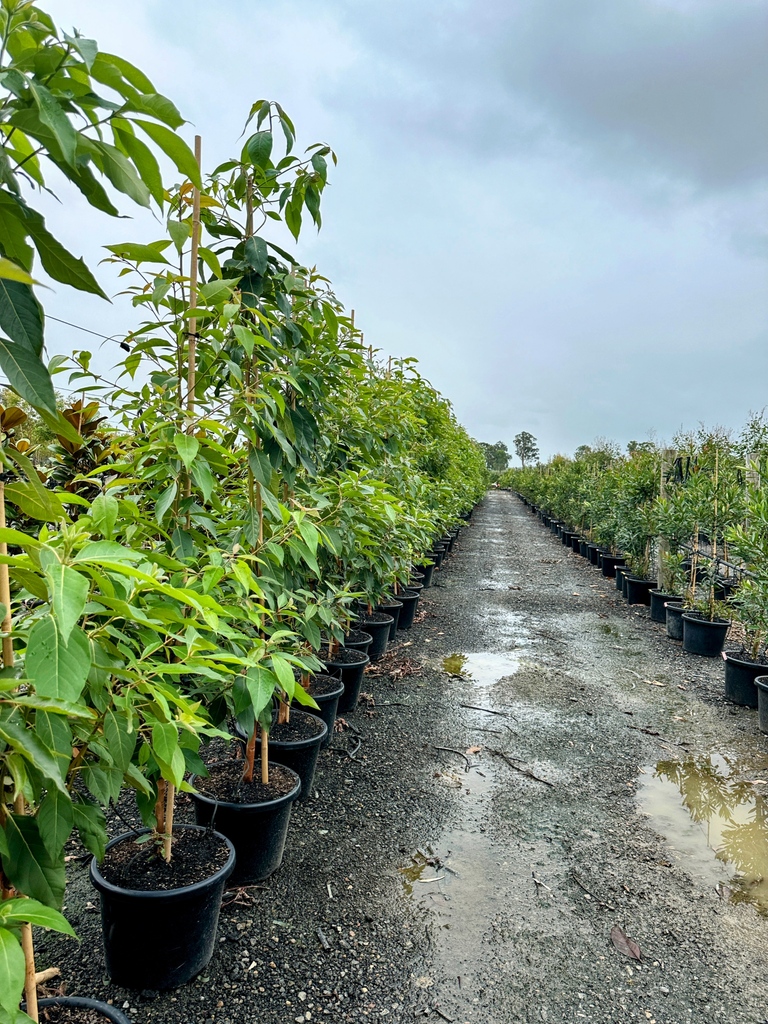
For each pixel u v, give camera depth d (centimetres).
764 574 473
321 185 232
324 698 358
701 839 301
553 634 694
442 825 305
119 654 140
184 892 186
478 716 447
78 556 107
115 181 109
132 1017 188
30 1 103
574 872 272
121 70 108
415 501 529
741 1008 204
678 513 712
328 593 321
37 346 98
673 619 691
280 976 207
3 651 114
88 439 271
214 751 354
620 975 216
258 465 208
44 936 217
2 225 99
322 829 295
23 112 97
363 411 399
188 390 202
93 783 138
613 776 365
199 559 207
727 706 484
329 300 309
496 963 218
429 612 774
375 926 233
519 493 3656
